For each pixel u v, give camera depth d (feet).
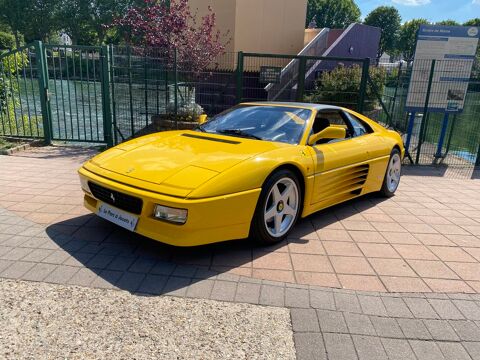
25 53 32.96
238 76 29.01
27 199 16.30
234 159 11.93
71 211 15.10
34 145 27.84
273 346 8.13
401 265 12.17
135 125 29.12
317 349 8.11
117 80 27.58
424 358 8.03
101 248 12.15
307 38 52.34
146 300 9.53
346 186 16.10
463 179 24.73
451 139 31.76
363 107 28.78
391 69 36.06
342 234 14.49
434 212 17.66
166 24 30.94
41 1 207.31
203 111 31.45
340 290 10.46
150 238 11.76
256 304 9.59
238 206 11.32
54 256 11.50
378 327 8.95
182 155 12.46
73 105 49.32
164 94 29.40
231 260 11.87
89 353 7.72
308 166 13.62
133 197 11.09
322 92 34.68
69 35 219.20
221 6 41.27
